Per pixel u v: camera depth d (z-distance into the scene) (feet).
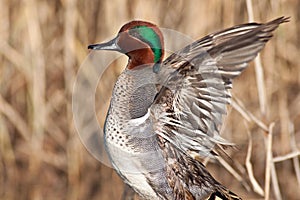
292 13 35.63
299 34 35.88
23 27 35.04
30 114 35.76
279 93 35.53
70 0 34.19
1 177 35.88
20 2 35.04
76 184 34.96
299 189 34.96
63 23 35.42
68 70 34.60
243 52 18.54
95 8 34.60
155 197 21.03
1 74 35.78
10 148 36.04
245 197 33.32
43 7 35.40
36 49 34.96
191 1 33.83
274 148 35.68
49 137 36.22
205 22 33.94
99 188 34.96
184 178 21.11
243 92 35.04
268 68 35.29
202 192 21.52
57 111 36.11
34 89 35.22
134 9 33.58
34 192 35.63
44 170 36.17
